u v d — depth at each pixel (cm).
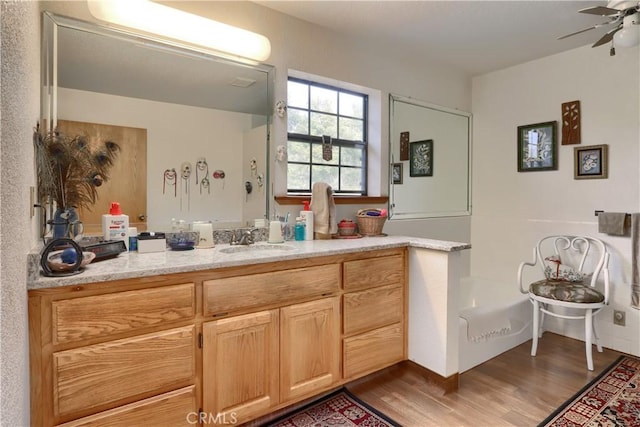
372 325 210
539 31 255
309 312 184
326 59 255
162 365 142
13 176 88
